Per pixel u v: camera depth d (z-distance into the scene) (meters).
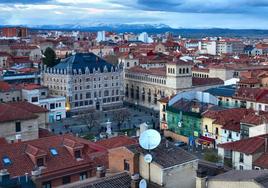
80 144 80.06
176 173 63.66
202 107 175.25
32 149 75.38
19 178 67.00
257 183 52.47
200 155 149.12
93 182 61.31
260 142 113.38
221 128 156.62
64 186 64.12
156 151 66.44
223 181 55.75
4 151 74.62
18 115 107.75
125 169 66.38
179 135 178.75
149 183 62.19
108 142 100.06
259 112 155.88
